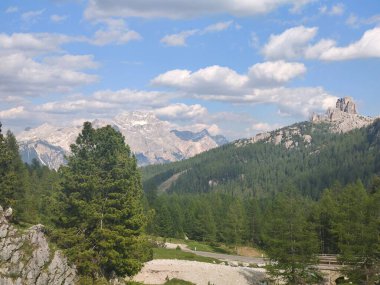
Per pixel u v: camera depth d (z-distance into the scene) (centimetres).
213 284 5775
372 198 5888
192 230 13550
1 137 6081
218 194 17662
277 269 5762
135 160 5928
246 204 15188
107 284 4297
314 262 5719
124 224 4544
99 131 4731
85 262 4141
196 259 7738
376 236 5275
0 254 3700
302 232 5697
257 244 12375
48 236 4372
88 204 4319
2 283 3541
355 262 5494
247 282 5941
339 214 6384
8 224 3969
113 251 4222
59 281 3947
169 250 8825
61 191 4562
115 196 4538
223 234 12319
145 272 5919
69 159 4572
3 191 5838
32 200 7094
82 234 4309
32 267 3791
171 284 5622
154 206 13238
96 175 4494
